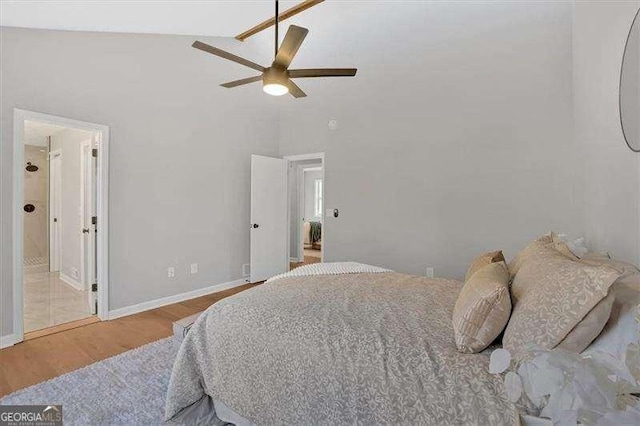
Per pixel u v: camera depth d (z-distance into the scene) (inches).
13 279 105.8
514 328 47.2
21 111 106.3
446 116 147.9
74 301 153.1
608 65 77.6
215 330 67.9
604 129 81.0
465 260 144.5
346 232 178.9
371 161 169.9
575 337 41.7
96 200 132.1
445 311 65.6
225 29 151.6
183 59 153.9
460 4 142.7
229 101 176.2
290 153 202.8
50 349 103.5
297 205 281.3
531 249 71.3
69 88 117.3
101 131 126.3
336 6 160.1
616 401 24.2
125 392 79.6
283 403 56.5
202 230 164.7
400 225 161.5
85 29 119.1
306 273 100.3
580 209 112.0
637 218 59.7
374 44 165.2
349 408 49.7
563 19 121.9
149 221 143.0
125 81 133.3
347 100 177.5
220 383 65.0
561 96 122.7
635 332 38.8
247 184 188.4
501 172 135.6
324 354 53.7
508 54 133.3
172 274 152.2
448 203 148.2
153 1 108.3
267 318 63.7
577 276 44.2
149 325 124.5
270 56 186.2
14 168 105.4
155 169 144.5
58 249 215.9
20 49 106.3
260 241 190.7
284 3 137.9
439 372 46.0
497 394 41.4
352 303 69.5
